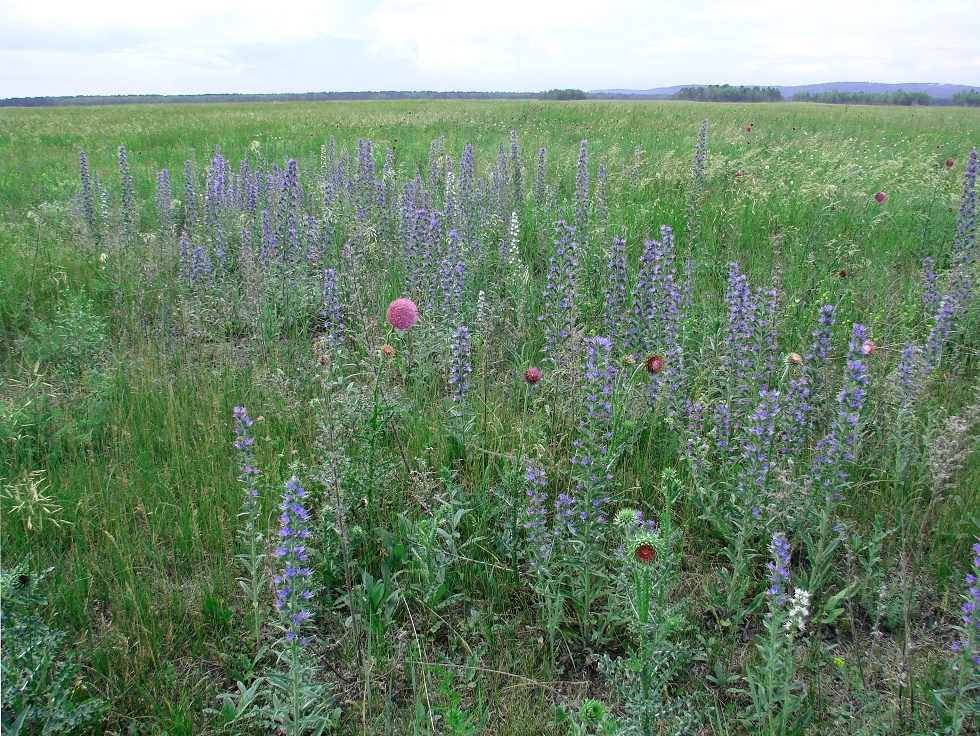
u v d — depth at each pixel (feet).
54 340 17.46
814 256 23.18
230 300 20.84
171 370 17.07
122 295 20.65
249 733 8.25
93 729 8.32
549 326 17.12
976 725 8.25
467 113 86.63
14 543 10.91
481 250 22.12
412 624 9.68
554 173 37.81
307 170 38.93
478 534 11.30
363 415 12.65
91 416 14.23
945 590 10.46
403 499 12.25
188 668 9.41
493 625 9.95
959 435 11.60
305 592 8.45
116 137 66.59
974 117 88.53
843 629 10.08
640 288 15.60
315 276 21.72
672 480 8.39
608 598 10.03
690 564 11.16
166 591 10.23
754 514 10.25
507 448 13.44
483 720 8.46
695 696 8.74
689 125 69.51
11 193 37.32
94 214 27.14
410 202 22.89
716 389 14.24
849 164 37.19
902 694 8.51
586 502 10.09
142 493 12.28
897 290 19.47
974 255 19.67
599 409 11.14
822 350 12.87
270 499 11.95
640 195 32.68
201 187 34.99
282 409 14.73
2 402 13.97
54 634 8.46
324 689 8.48
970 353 16.89
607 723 7.28
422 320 17.34
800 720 8.22
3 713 7.60
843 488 12.35
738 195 30.30
